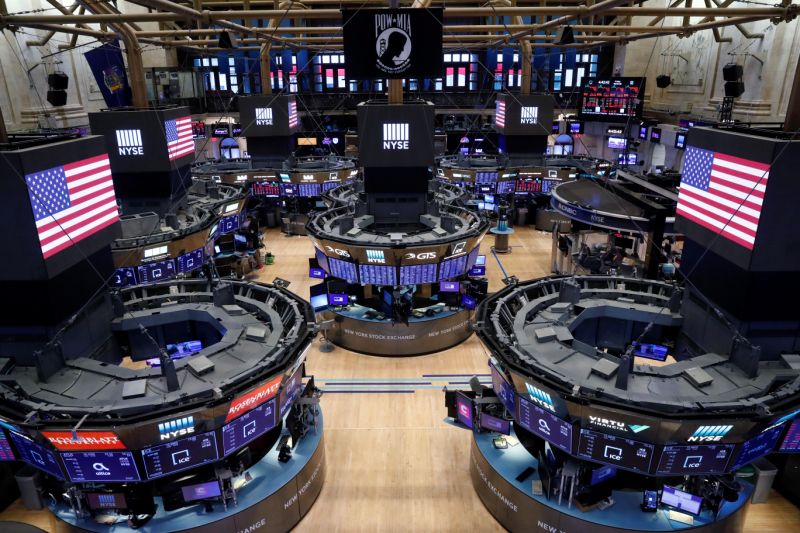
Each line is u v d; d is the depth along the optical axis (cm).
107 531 911
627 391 885
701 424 784
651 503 929
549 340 1066
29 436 836
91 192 1116
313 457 1102
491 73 4012
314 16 1520
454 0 2356
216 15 1438
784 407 820
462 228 1789
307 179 3109
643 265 1994
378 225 1906
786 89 2245
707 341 1079
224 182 3128
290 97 3184
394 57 1434
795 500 1105
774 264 903
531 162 3219
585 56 4238
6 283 963
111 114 1819
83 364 1005
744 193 916
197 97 4038
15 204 914
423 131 1756
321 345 1820
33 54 2405
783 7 1359
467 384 1575
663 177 2575
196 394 885
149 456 854
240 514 952
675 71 3334
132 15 1424
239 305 1296
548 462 986
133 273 1698
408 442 1309
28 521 1090
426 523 1068
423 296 2017
